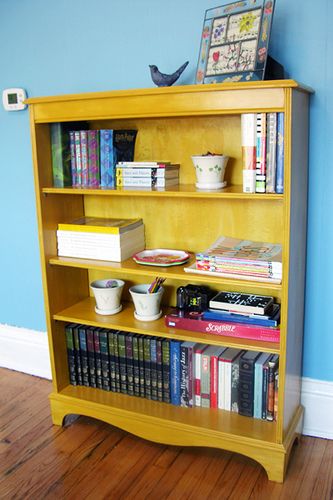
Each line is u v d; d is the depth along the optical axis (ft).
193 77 6.75
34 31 7.61
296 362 6.57
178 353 6.72
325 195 6.41
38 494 6.06
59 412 7.34
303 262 6.49
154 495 6.01
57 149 6.86
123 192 6.29
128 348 7.00
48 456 6.73
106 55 7.22
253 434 6.25
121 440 7.06
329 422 6.97
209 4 6.46
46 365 8.74
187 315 6.64
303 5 6.06
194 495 5.99
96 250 6.93
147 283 7.63
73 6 7.26
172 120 6.86
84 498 5.98
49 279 7.11
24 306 8.83
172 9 6.68
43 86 7.77
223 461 6.59
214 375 6.70
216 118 6.61
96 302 7.45
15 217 8.48
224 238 6.85
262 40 5.75
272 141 5.51
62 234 7.08
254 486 6.11
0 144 8.28
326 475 6.27
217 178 6.22
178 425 6.53
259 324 6.24
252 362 6.41
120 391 7.29
